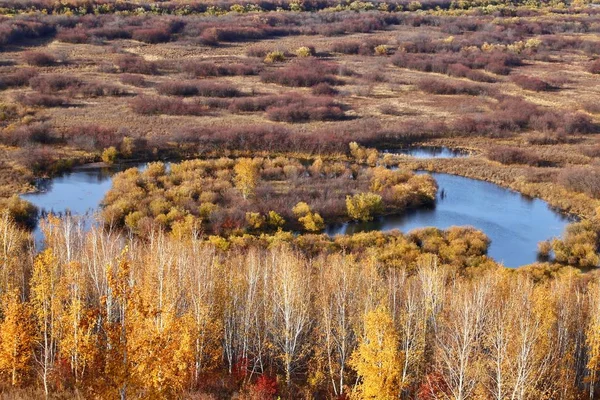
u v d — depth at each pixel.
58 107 105.00
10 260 39.03
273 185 76.81
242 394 32.97
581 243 63.38
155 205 66.38
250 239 60.91
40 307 32.12
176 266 36.19
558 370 32.22
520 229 69.81
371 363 28.73
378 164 88.44
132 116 102.00
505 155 90.62
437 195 78.88
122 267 23.55
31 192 72.62
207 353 36.47
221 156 88.25
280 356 35.72
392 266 55.12
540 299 33.56
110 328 23.55
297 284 36.88
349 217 70.25
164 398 24.41
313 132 95.12
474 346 30.81
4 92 110.56
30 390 29.70
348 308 37.84
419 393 31.05
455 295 37.97
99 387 23.17
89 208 68.75
